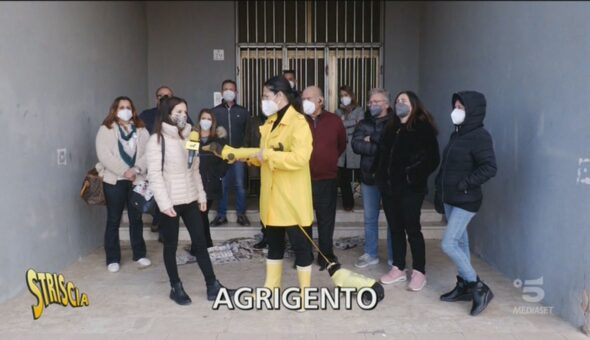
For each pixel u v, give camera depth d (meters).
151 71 7.39
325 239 4.71
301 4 7.37
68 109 4.93
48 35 4.57
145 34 7.29
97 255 5.30
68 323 3.59
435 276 4.57
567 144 3.55
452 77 5.97
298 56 7.44
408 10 7.34
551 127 3.77
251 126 6.00
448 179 3.71
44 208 4.46
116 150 4.60
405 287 4.28
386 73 7.38
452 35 5.96
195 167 3.99
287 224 3.69
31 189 4.26
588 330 3.32
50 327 3.52
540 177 3.92
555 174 3.70
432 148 4.05
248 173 6.75
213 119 4.86
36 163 4.34
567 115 3.55
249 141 5.89
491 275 4.58
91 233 5.42
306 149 3.51
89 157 5.39
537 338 3.31
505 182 4.54
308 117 4.59
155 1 7.34
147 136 4.73
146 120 5.40
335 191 4.72
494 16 4.80
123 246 5.64
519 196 4.27
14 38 4.04
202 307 3.86
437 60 6.53
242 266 4.88
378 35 7.40
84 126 5.28
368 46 7.38
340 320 3.62
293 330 3.46
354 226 5.93
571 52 3.51
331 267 4.08
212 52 7.38
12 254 4.01
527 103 4.14
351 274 3.96
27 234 4.20
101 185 4.70
